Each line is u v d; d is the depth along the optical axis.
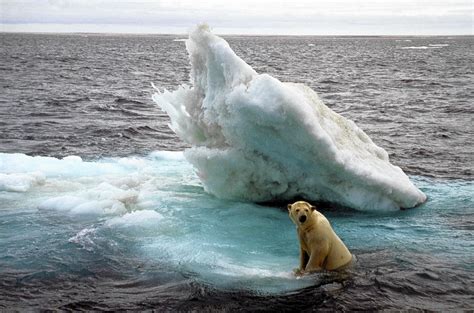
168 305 7.06
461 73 64.12
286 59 98.81
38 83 44.44
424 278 7.87
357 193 11.80
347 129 13.13
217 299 7.21
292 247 9.39
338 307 6.96
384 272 8.04
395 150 18.88
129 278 7.92
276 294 7.35
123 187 13.18
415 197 11.91
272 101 11.14
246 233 10.09
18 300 7.17
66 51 124.00
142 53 125.75
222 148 12.70
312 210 8.03
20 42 198.25
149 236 9.71
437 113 29.08
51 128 22.53
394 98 36.97
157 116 27.61
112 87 43.34
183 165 16.02
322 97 37.47
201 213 11.28
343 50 160.62
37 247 9.05
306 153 11.51
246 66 12.29
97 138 20.52
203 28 12.73
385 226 10.58
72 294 7.38
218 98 12.28
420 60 99.81
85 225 10.25
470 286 7.64
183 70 67.50
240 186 12.40
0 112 26.75
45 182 13.30
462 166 16.30
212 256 8.84
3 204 11.52
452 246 9.34
